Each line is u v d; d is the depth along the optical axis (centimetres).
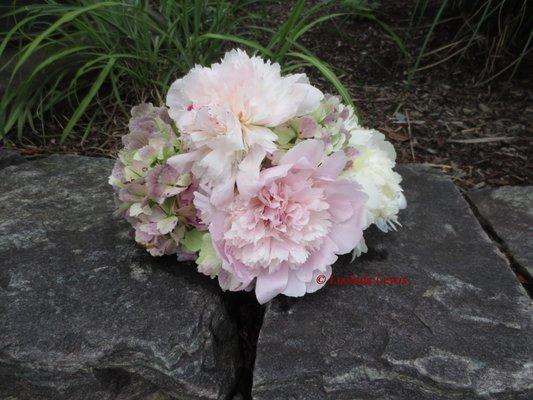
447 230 64
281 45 88
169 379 48
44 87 95
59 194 68
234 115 46
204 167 47
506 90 110
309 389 47
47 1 91
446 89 111
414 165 78
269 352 48
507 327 50
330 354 48
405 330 50
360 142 56
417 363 47
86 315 51
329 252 49
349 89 110
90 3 90
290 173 47
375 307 52
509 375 46
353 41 125
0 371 50
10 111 91
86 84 98
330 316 51
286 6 135
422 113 104
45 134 92
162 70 97
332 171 48
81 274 55
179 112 51
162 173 49
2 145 88
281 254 47
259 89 47
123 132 93
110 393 50
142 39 96
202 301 52
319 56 119
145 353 48
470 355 47
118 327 50
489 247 61
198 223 51
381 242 61
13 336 49
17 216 63
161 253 53
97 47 93
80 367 49
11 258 57
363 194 49
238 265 48
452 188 72
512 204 73
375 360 47
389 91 110
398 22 131
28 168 74
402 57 120
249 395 53
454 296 54
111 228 61
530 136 98
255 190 46
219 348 52
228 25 103
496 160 92
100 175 72
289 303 52
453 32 125
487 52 119
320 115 52
